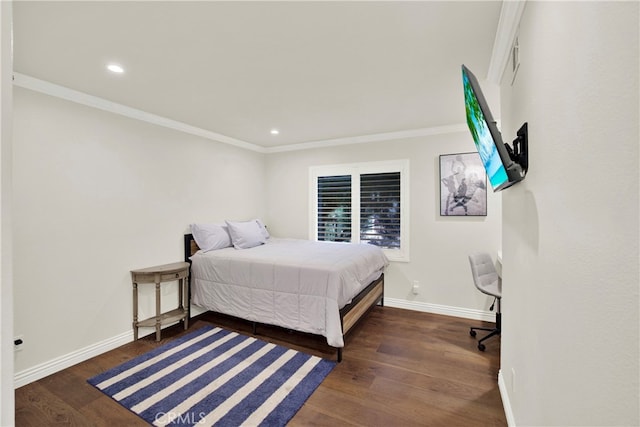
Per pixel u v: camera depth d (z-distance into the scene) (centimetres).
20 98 232
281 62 212
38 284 243
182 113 324
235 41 186
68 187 261
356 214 439
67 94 258
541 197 114
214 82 246
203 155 396
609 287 63
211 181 409
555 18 97
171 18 162
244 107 305
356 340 308
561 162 92
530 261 132
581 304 78
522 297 149
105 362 265
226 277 331
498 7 154
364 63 214
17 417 197
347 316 291
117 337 296
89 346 274
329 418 195
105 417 196
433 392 221
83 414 199
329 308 270
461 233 376
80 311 269
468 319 368
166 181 347
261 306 308
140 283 310
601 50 66
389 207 418
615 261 60
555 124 98
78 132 268
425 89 260
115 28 171
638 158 52
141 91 264
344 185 448
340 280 275
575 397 82
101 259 285
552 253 101
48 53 199
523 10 141
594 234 70
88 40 183
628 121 55
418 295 401
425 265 396
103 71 225
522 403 150
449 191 378
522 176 128
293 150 488
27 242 237
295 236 489
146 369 252
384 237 421
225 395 217
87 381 235
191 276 362
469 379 238
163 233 343
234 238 386
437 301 390
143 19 163
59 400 213
